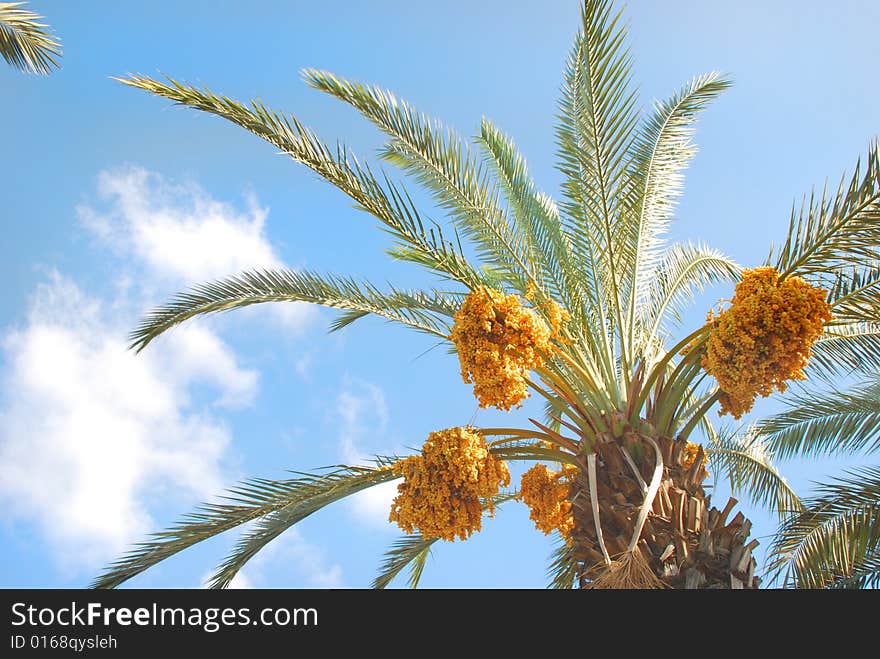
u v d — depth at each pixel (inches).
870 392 364.5
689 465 331.9
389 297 373.1
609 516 282.2
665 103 379.9
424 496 292.0
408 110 332.5
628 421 299.3
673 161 374.3
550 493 334.3
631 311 349.1
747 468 435.8
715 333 280.5
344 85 319.3
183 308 349.1
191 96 264.1
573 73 345.7
